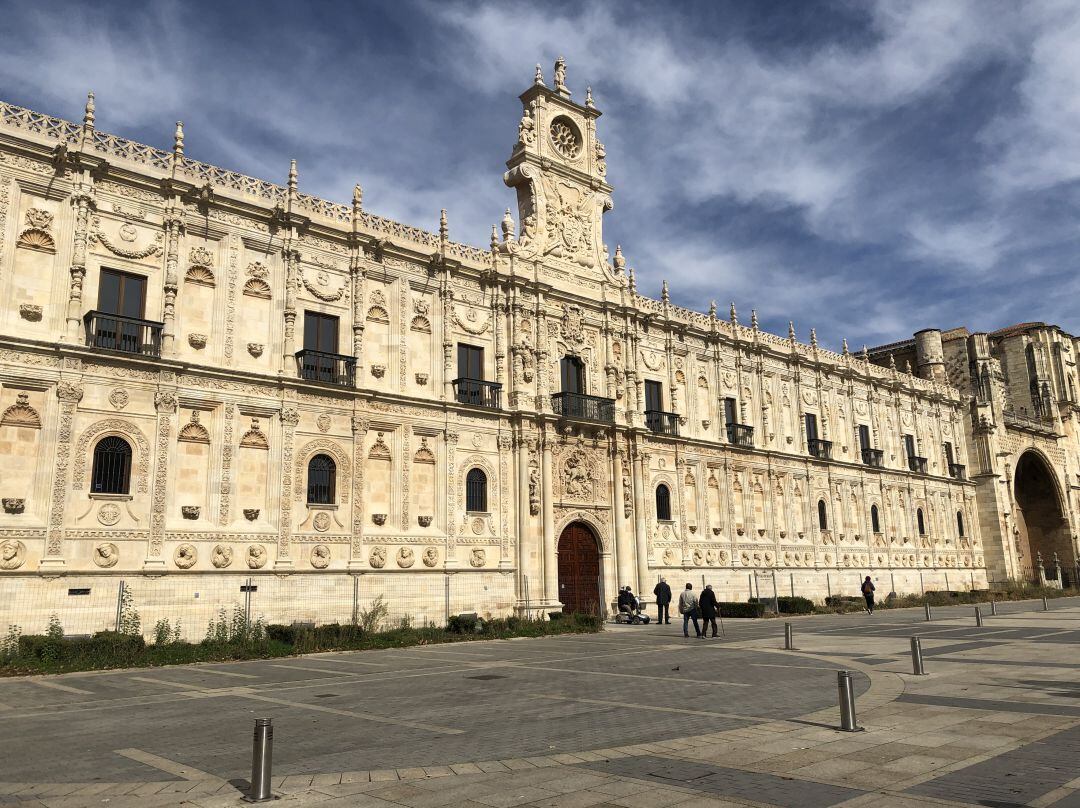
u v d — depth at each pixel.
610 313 47.34
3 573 25.81
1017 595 65.44
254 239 33.94
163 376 30.20
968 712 14.39
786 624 27.16
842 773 10.36
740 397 55.00
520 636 34.16
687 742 12.29
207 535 30.38
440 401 38.31
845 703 13.02
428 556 36.72
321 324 35.62
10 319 27.48
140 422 29.55
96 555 27.77
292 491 32.88
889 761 10.95
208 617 29.89
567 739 12.71
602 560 44.09
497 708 15.83
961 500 74.75
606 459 45.22
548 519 41.16
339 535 34.06
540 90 46.56
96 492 28.19
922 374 79.69
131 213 30.72
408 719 14.66
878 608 53.28
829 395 62.56
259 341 33.50
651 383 49.84
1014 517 78.62
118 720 14.90
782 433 57.72
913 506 68.44
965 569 72.56
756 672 20.89
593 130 49.19
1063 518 85.88
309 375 34.50
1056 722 13.38
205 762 11.39
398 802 9.24
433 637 32.12
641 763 11.02
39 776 10.66
